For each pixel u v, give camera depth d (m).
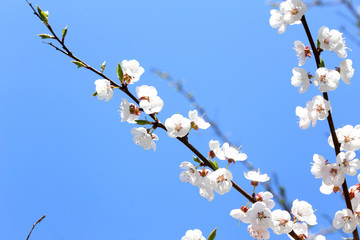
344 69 1.19
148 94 1.19
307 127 1.22
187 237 1.20
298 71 1.19
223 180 1.17
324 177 1.19
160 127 1.18
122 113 1.20
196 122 1.17
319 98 1.18
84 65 1.17
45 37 1.16
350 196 1.19
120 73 1.18
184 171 1.20
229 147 1.18
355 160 1.18
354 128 1.19
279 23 1.22
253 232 1.16
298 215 1.17
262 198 1.17
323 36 1.18
